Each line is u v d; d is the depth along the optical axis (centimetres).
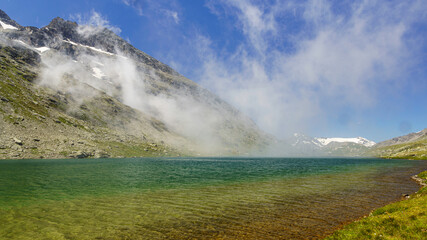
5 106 14050
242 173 6731
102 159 12538
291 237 1827
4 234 1867
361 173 7006
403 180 5238
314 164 12312
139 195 3372
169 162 11644
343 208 2683
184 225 2116
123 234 1903
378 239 1461
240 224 2141
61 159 11188
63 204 2806
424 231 1402
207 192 3638
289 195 3431
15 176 4991
